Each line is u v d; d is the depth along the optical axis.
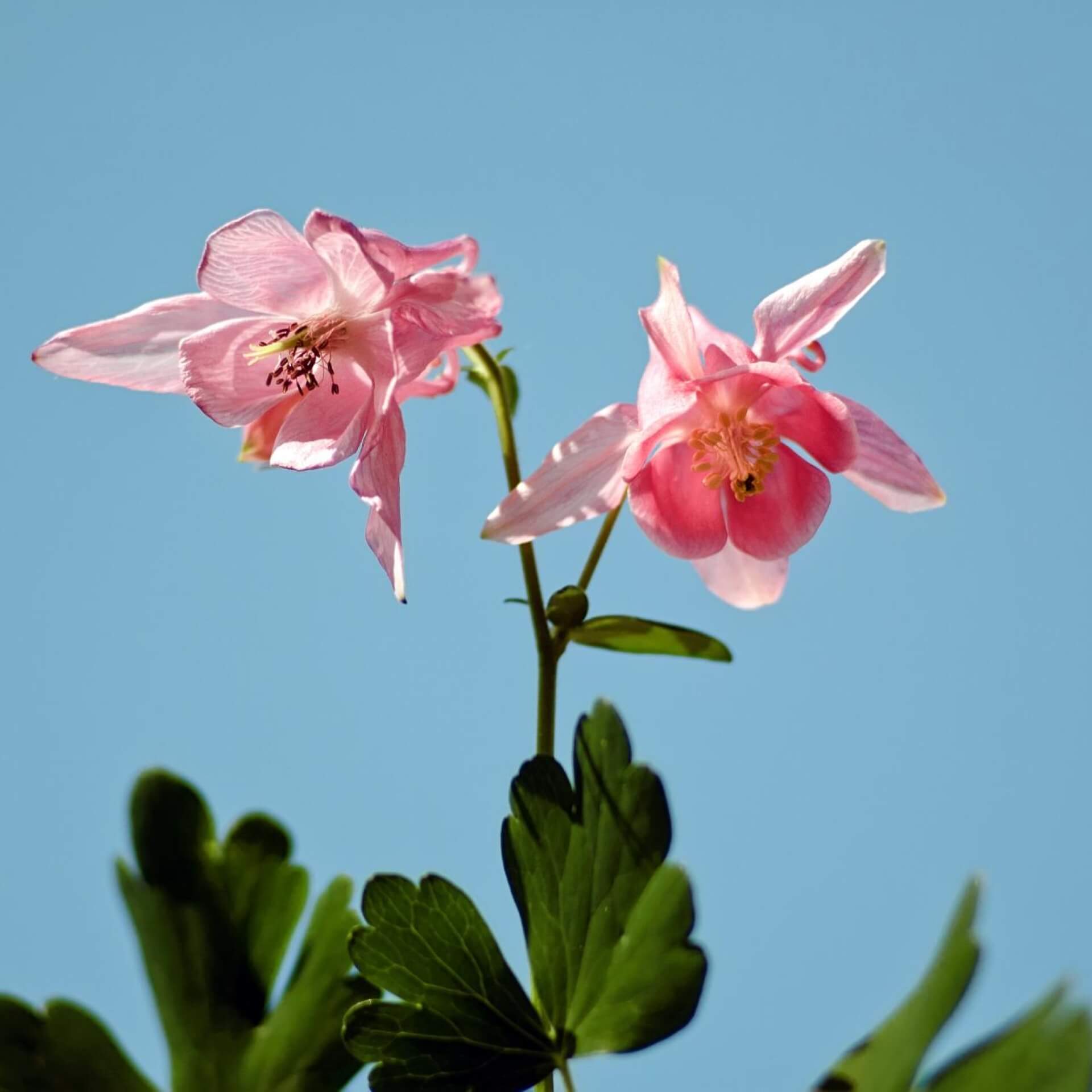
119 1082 0.60
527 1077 0.58
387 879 0.58
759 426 0.61
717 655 0.60
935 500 0.61
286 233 0.60
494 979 0.59
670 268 0.60
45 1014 0.60
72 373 0.61
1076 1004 0.56
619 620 0.60
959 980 0.56
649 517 0.61
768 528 0.61
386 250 0.59
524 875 0.59
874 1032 0.56
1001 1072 0.56
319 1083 0.60
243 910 0.60
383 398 0.60
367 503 0.60
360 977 0.60
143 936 0.60
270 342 0.61
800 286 0.60
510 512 0.60
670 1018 0.58
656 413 0.60
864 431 0.61
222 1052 0.60
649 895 0.59
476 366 0.62
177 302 0.61
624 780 0.59
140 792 0.61
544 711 0.60
